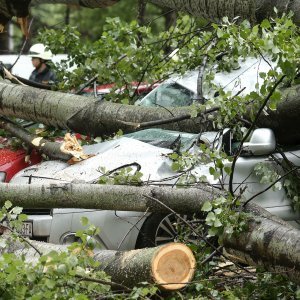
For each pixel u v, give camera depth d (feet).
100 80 53.21
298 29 40.40
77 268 30.58
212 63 48.26
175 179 40.81
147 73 53.21
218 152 37.19
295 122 43.96
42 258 29.71
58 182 38.63
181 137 44.70
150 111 47.24
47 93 50.08
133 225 39.99
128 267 32.99
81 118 48.47
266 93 37.52
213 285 34.37
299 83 41.47
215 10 43.55
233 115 38.68
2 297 29.68
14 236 34.42
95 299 31.24
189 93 49.80
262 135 42.04
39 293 28.99
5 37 96.78
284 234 33.06
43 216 40.63
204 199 37.14
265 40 35.99
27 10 45.39
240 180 42.24
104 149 44.55
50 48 57.77
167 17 86.94
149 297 32.37
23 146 49.24
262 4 41.98
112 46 54.19
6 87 51.24
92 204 37.45
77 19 99.96
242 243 34.27
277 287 33.88
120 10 96.48
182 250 32.32
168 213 38.06
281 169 43.09
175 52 53.01
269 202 42.80
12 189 37.58
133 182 38.55
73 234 40.16
